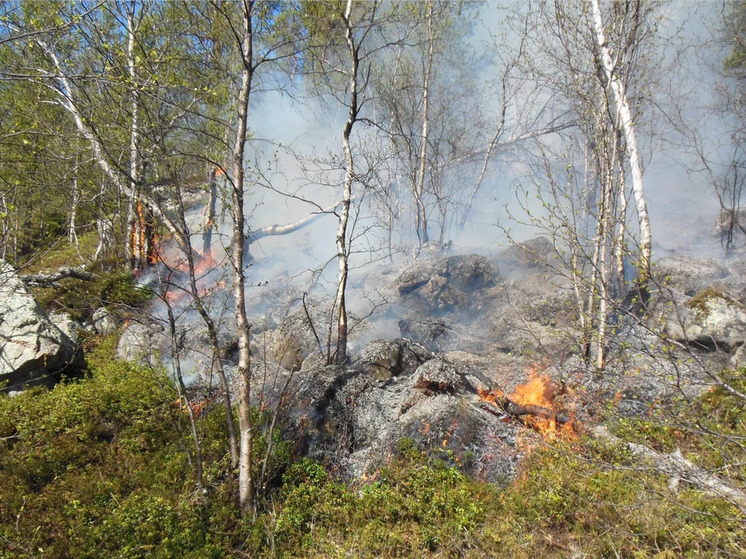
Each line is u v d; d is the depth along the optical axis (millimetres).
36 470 5918
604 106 8930
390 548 5012
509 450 6230
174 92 8570
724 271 10531
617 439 6012
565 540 4996
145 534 5016
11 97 9930
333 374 7340
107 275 11406
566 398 7266
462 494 5531
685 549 4590
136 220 11312
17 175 9305
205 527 5273
